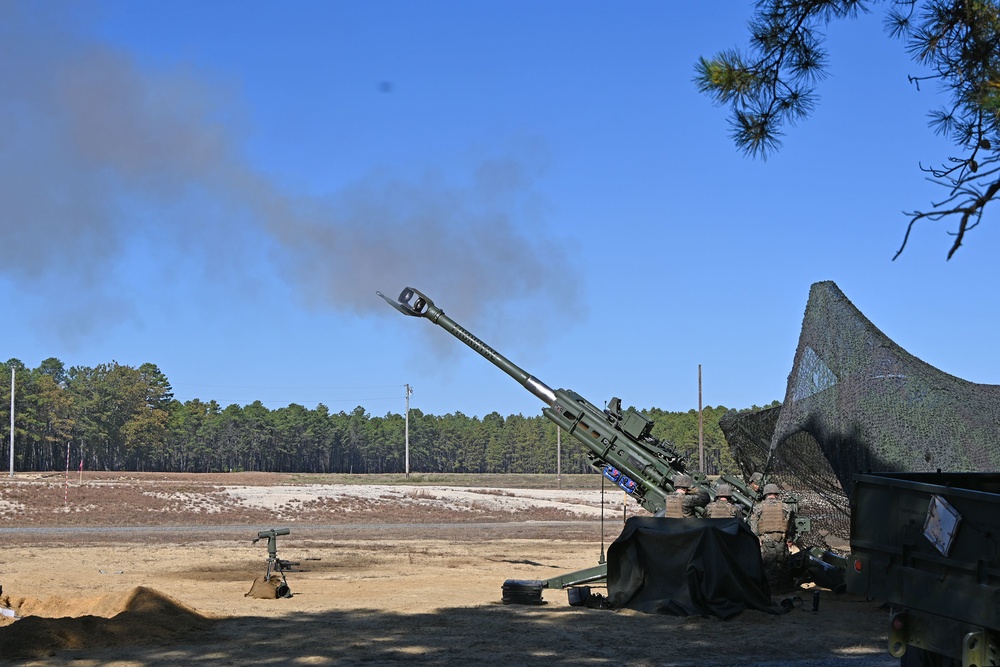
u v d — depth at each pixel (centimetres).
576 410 1662
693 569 1348
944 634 752
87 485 5334
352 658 1039
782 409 1667
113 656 1040
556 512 4700
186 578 1817
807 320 1700
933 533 759
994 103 649
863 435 1521
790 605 1378
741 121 794
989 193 521
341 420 17538
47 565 2028
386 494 5472
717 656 1072
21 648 1047
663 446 1616
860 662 1042
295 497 4922
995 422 1465
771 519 1514
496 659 1041
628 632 1212
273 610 1380
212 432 15412
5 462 12338
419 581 1778
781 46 790
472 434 17438
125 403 13538
